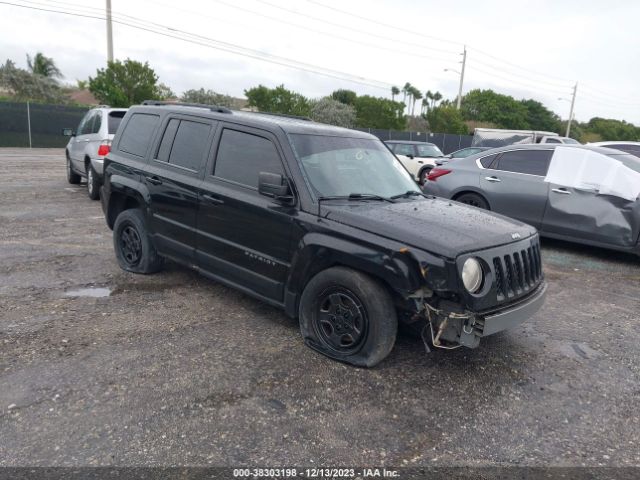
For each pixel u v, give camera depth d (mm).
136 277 5473
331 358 3775
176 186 4777
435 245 3305
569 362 4035
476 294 3322
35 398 3100
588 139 88500
